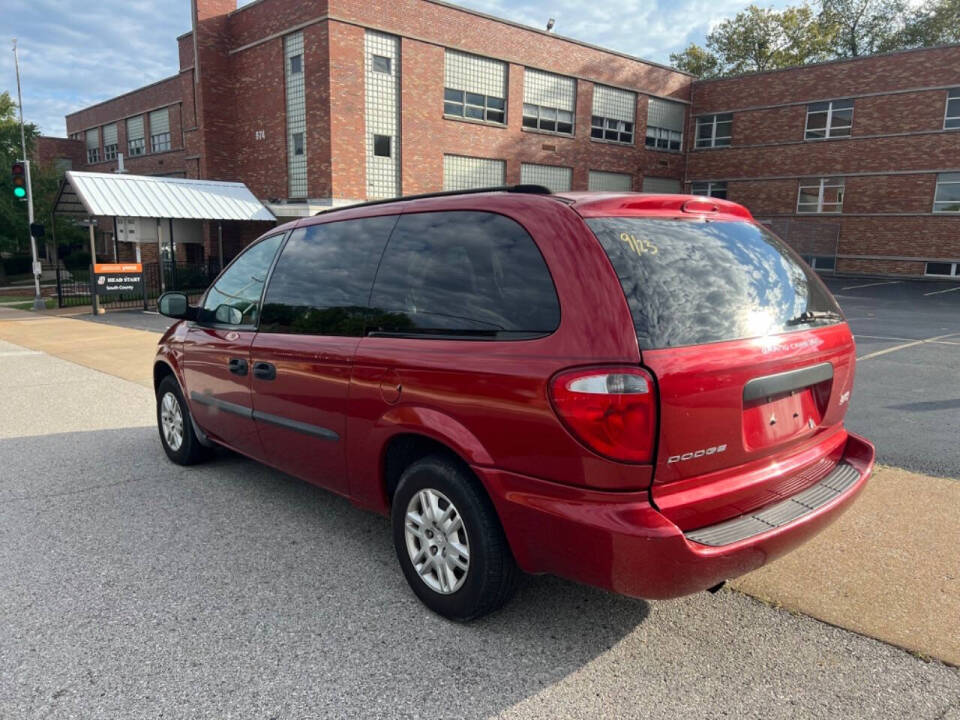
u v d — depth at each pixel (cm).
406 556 317
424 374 289
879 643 282
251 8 2658
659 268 252
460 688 255
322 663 271
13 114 3753
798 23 4288
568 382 237
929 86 2788
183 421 507
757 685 256
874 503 430
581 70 3091
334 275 357
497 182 2884
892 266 2956
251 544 384
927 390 770
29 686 256
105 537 393
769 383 265
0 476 505
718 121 3491
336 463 350
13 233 3600
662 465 236
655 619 302
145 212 2180
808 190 3186
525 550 263
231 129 2839
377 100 2494
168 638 289
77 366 1015
